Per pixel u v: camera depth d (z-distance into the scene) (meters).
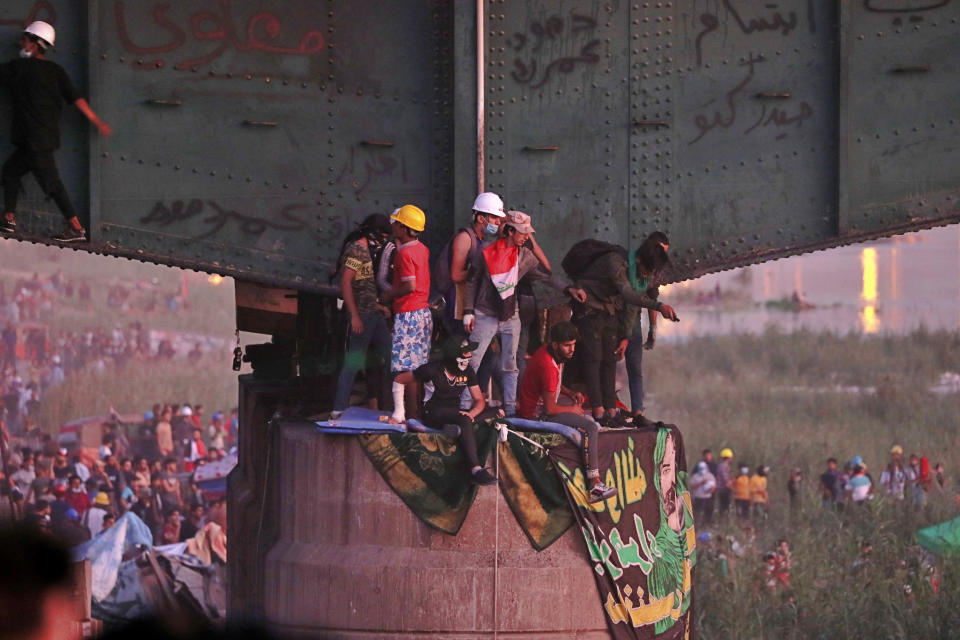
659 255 39.53
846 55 41.47
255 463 51.84
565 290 39.38
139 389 146.62
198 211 39.59
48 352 169.38
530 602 37.25
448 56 40.81
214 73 39.56
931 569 69.06
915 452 118.50
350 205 40.69
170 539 78.44
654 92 41.69
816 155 42.06
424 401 40.16
